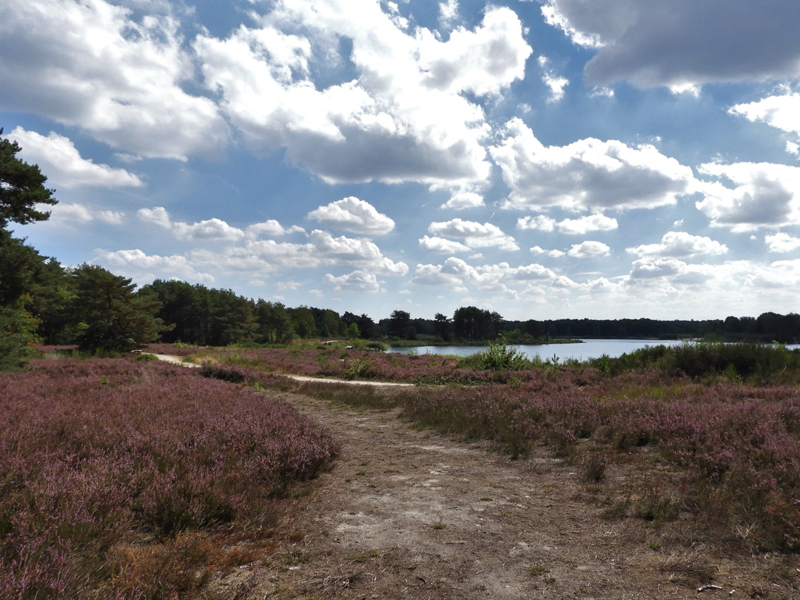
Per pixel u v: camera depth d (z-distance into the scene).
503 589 3.21
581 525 4.40
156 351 44.94
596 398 12.06
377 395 15.55
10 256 22.83
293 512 4.74
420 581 3.33
